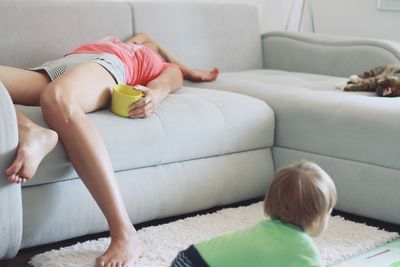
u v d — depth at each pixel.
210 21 3.40
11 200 1.77
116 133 2.10
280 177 1.40
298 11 4.37
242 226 2.25
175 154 2.28
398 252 2.08
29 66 2.64
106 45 2.53
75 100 2.00
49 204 1.97
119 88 2.25
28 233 1.94
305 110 2.55
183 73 3.01
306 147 2.55
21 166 1.74
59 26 2.72
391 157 2.29
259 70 3.56
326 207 1.37
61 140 1.96
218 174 2.43
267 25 4.22
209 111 2.42
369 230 2.26
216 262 1.35
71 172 2.00
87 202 2.04
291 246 1.35
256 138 2.56
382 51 3.20
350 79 2.87
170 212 2.30
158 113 2.27
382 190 2.32
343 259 1.99
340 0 4.18
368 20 4.04
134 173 2.18
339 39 3.43
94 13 2.85
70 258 1.91
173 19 3.21
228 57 3.49
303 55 3.55
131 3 3.04
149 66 2.63
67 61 2.32
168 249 2.01
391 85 2.62
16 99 2.16
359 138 2.38
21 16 2.62
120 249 1.86
